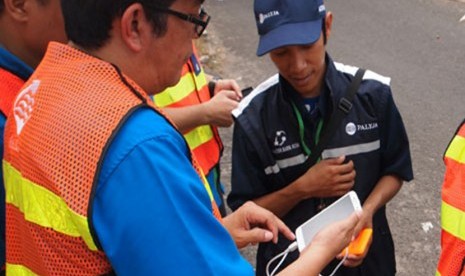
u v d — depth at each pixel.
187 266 1.05
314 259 1.41
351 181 2.03
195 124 2.31
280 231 1.82
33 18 1.46
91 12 1.11
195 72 2.52
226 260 1.12
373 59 5.82
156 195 1.03
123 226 1.03
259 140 2.05
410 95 5.10
